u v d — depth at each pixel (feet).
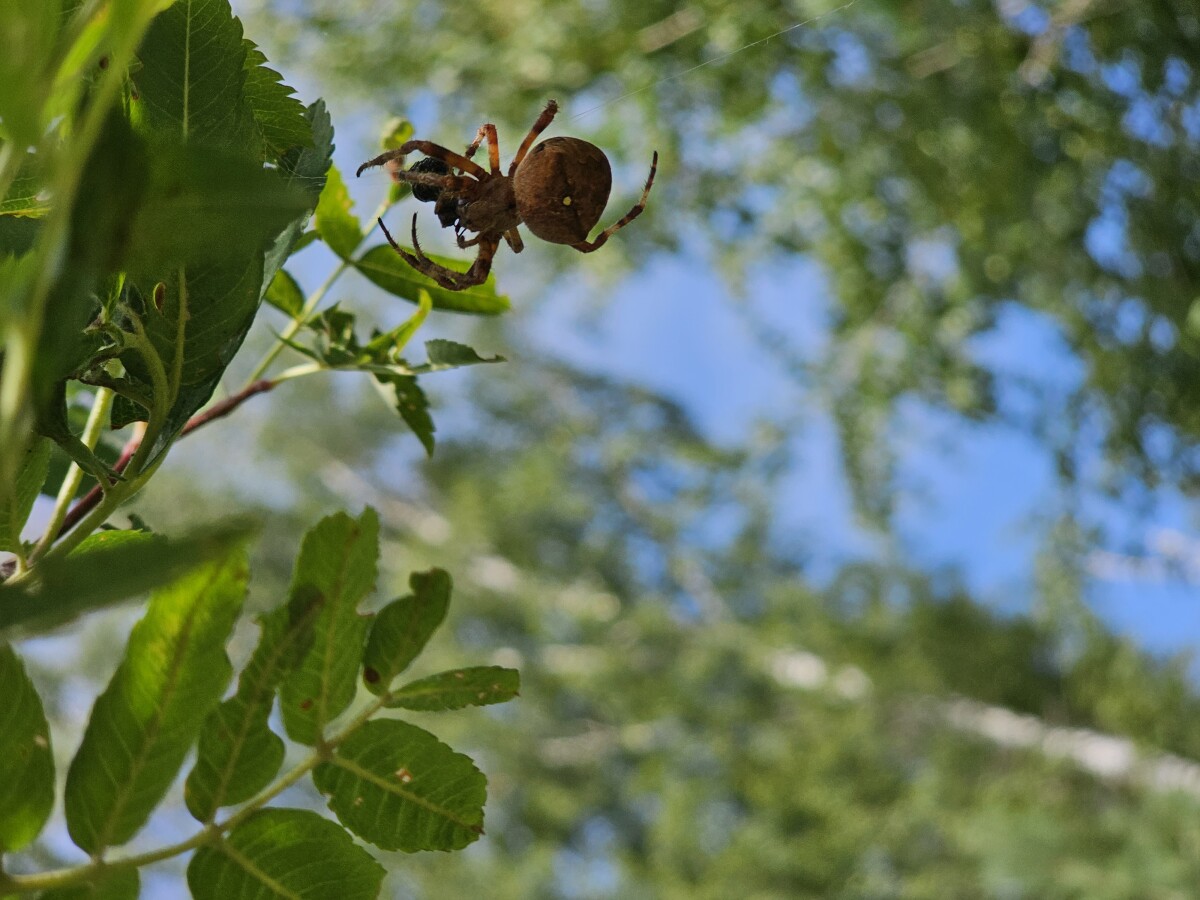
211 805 1.46
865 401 9.39
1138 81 6.88
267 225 1.21
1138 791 12.12
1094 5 6.85
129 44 1.21
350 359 1.93
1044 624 10.23
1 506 1.53
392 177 2.00
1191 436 7.45
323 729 1.52
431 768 1.53
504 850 18.29
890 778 14.44
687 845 15.61
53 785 1.39
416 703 1.54
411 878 16.58
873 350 9.25
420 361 1.98
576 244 1.91
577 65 7.55
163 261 1.23
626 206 8.96
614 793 19.12
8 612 1.20
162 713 1.40
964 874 12.75
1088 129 7.11
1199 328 6.15
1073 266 7.70
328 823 1.48
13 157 1.22
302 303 1.96
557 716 19.31
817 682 15.94
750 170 9.14
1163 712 11.30
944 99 7.52
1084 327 7.74
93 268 1.21
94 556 1.20
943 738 14.08
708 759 16.70
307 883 1.47
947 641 14.06
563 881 16.43
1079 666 12.28
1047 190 7.52
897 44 7.79
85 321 1.46
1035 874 10.68
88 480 1.92
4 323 1.21
